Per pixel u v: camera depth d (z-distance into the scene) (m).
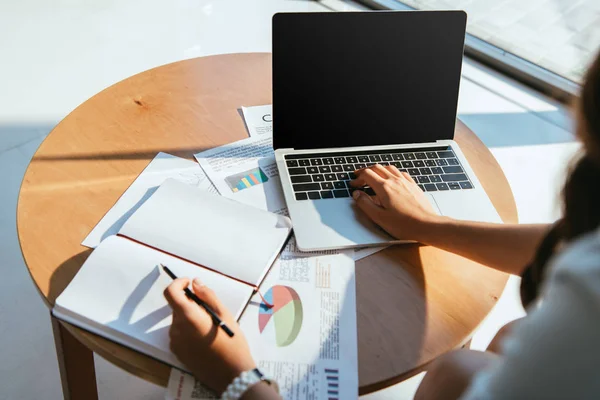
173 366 0.70
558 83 2.29
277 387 0.67
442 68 1.03
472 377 0.70
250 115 1.12
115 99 1.13
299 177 0.97
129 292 0.75
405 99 1.04
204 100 1.15
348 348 0.73
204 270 0.79
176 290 0.71
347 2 2.74
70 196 0.91
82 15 2.51
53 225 0.86
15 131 1.93
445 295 0.82
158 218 0.85
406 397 1.31
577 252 0.47
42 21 2.44
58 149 1.00
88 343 0.73
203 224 0.85
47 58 2.25
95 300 0.74
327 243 0.86
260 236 0.85
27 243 0.83
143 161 0.99
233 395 0.65
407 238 0.88
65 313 0.73
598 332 0.43
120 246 0.80
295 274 0.82
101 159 0.99
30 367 1.33
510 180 1.93
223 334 0.69
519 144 2.08
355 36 0.98
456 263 0.87
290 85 0.98
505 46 2.45
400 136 1.06
